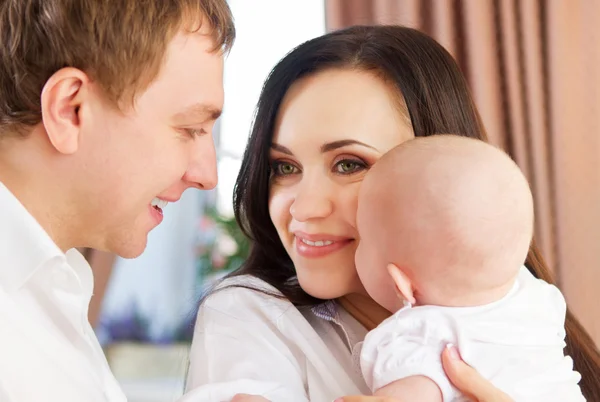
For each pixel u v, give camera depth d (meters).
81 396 0.86
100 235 0.98
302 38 3.70
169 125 0.96
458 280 0.96
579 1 2.66
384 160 1.02
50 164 0.91
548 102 2.65
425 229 0.96
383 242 1.00
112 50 0.89
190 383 1.17
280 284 1.27
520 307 0.99
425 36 1.25
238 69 3.73
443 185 0.97
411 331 0.96
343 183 1.12
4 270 0.86
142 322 3.78
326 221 1.12
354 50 1.16
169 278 3.82
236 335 1.17
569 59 2.66
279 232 1.20
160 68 0.92
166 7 0.92
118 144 0.92
